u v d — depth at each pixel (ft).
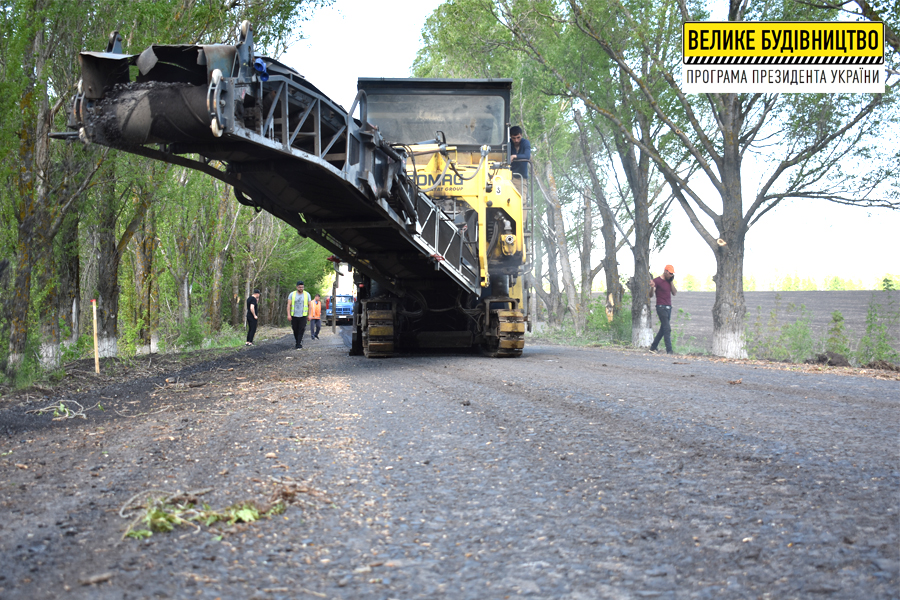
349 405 22.38
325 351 58.29
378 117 43.78
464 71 82.28
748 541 9.25
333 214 35.14
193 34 42.50
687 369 35.19
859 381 29.14
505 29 67.82
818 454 14.30
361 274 47.70
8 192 31.60
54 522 10.06
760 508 10.70
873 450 14.65
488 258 44.73
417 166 42.06
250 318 76.54
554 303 101.60
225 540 9.36
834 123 51.21
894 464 13.35
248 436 16.87
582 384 27.37
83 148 35.91
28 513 10.57
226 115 22.95
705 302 195.52
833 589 7.66
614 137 65.51
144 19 37.37
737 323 56.03
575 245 108.27
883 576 7.96
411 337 47.14
